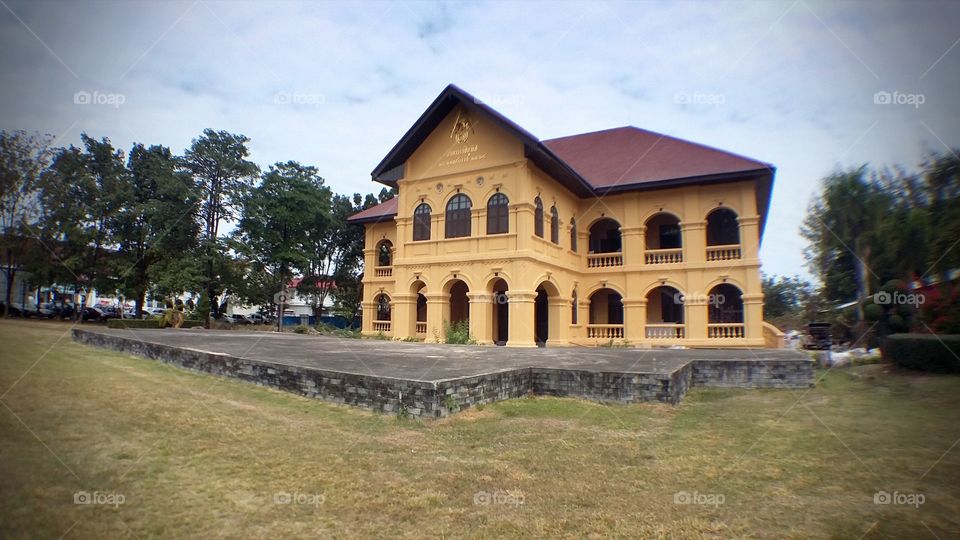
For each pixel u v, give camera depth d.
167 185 33.06
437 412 7.26
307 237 38.69
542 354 13.91
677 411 8.58
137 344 13.30
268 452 5.55
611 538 3.96
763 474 5.51
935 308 13.12
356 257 44.22
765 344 21.31
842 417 8.28
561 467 5.56
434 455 5.80
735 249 22.27
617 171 24.72
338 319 48.69
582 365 10.79
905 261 13.91
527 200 20.83
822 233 21.23
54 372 8.79
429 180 23.53
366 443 6.11
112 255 33.69
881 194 15.05
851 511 4.58
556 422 7.60
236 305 40.34
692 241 22.64
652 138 26.91
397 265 24.06
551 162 21.11
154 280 33.12
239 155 36.41
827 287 25.03
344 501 4.42
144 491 4.38
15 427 5.65
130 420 6.29
